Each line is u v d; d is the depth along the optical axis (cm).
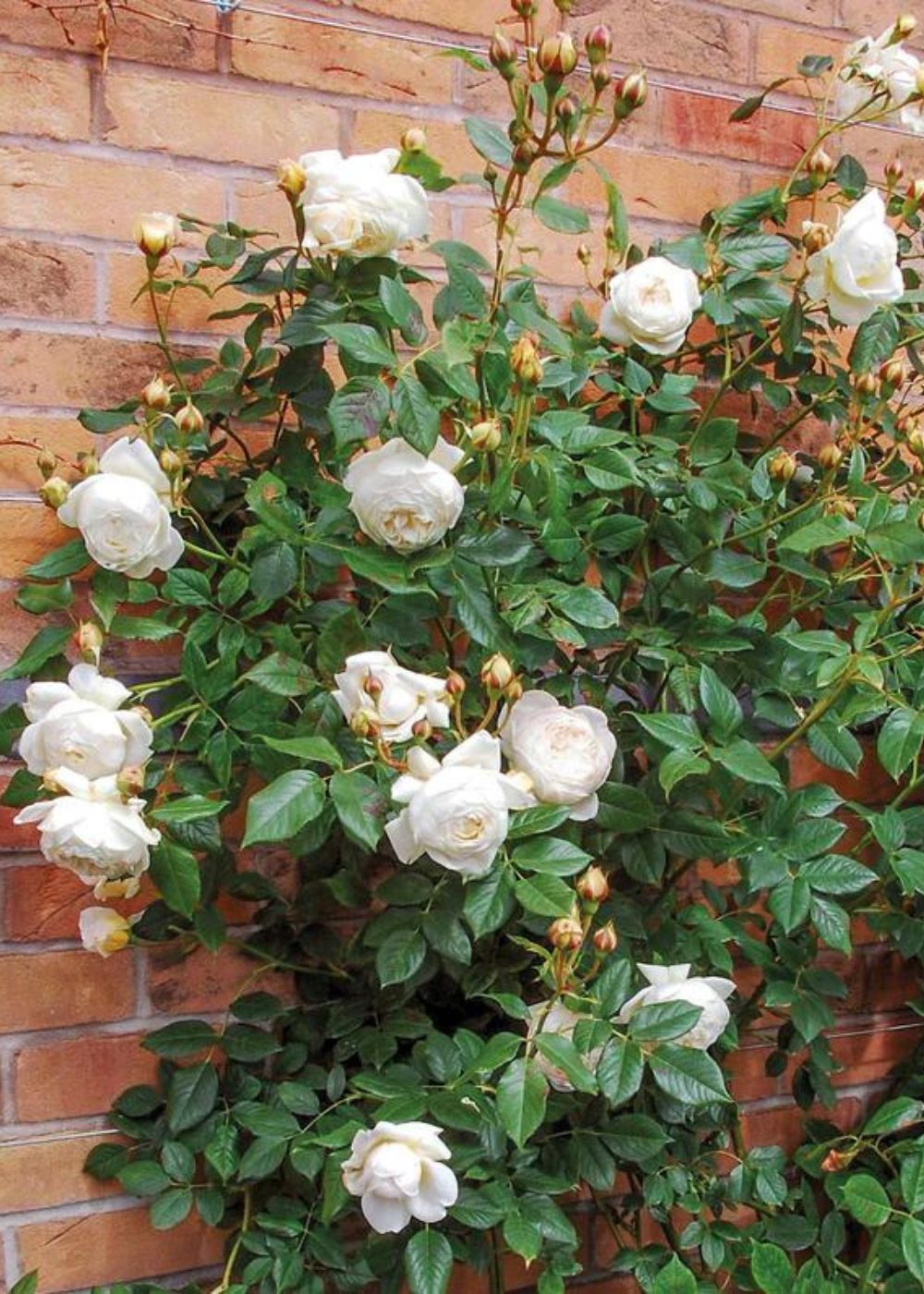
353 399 86
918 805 137
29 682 104
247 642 98
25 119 101
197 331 109
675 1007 89
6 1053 107
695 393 126
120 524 86
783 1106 136
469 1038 96
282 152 109
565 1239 96
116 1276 112
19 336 103
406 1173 81
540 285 120
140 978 111
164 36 105
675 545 112
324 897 112
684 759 93
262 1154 100
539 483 94
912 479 118
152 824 93
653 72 121
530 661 101
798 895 100
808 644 96
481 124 96
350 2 110
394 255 114
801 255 116
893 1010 140
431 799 79
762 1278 100
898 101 111
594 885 88
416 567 89
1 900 106
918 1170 100
